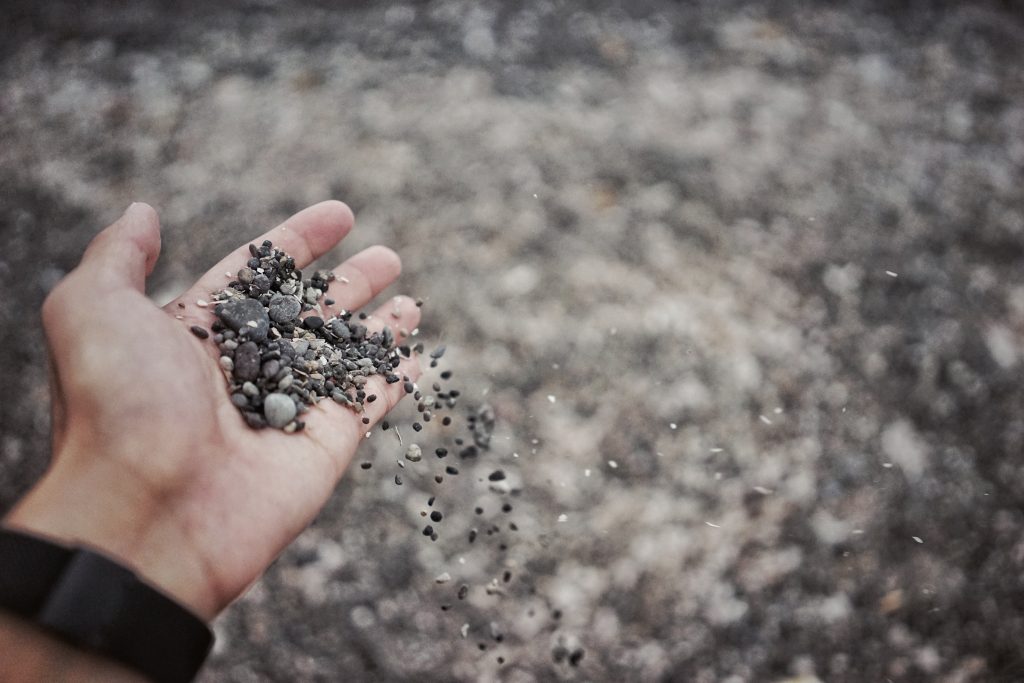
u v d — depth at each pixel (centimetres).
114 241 46
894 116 81
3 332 65
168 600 41
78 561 40
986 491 62
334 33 84
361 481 61
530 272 68
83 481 43
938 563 60
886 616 59
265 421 47
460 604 59
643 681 57
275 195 71
